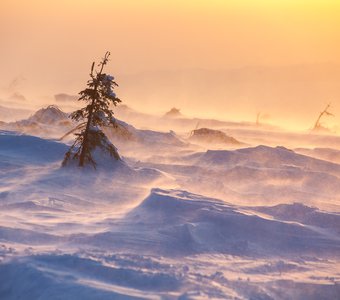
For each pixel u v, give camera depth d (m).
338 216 41.06
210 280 23.30
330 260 32.38
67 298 19.61
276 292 24.38
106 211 41.81
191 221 36.59
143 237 32.25
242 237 34.88
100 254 25.48
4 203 39.88
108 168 57.84
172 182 58.03
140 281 21.95
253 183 64.75
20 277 21.39
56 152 64.38
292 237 35.59
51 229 32.41
